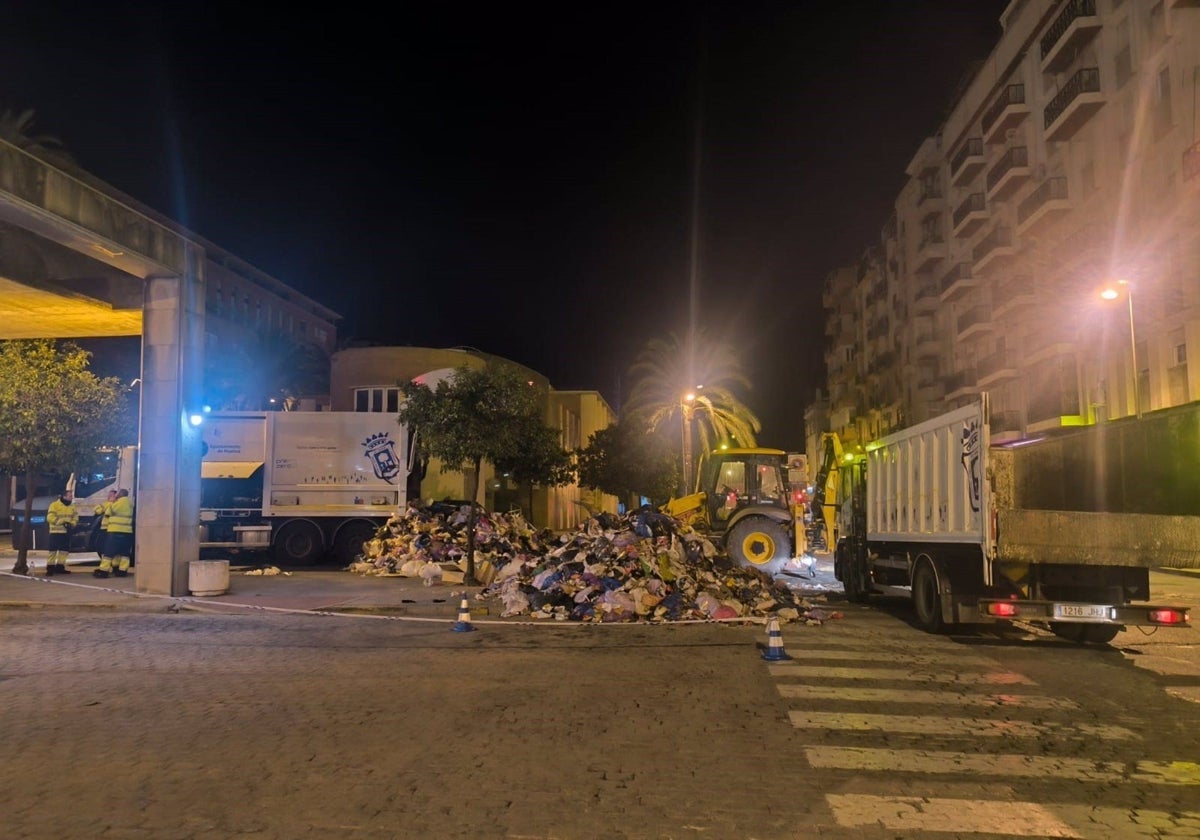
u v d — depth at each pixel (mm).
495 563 19375
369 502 22953
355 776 5930
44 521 27562
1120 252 34500
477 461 18062
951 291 53500
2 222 14641
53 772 5977
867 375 76500
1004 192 44844
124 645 11273
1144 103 32562
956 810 5414
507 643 11508
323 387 53500
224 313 63500
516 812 5293
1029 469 13305
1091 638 11883
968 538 11609
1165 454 11562
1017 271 45500
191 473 16516
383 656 10516
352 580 19109
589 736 6984
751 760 6391
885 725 7414
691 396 46094
